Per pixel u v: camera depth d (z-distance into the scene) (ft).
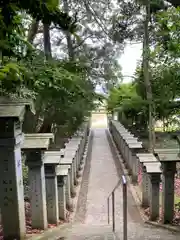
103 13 33.19
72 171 24.79
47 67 19.43
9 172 10.93
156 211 17.57
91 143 51.88
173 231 13.99
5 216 11.22
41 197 13.84
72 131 34.86
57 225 16.10
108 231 13.99
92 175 31.40
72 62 25.73
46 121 29.96
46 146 13.24
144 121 44.34
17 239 11.33
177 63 21.43
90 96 27.81
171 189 15.70
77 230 14.40
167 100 30.68
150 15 28.12
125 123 47.78
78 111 28.81
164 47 20.48
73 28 12.07
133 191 25.41
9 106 10.75
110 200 23.12
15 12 10.40
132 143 29.48
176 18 15.25
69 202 21.38
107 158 39.50
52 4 10.23
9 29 11.12
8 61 11.93
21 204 11.45
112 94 45.16
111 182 28.71
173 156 15.47
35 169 13.62
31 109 11.42
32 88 16.69
